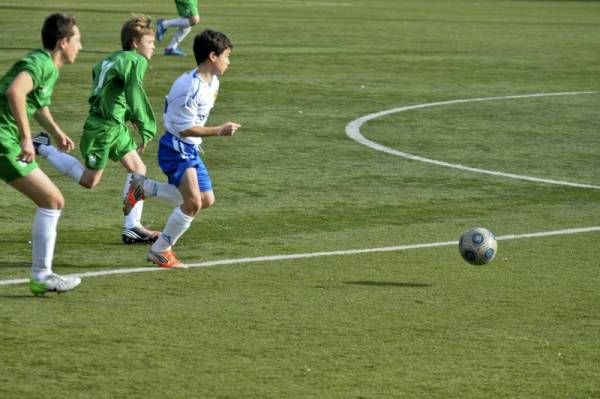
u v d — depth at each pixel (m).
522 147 45.38
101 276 24.80
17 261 26.08
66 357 19.08
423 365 19.00
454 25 119.31
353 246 28.23
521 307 22.72
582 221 31.91
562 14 153.12
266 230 29.95
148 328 20.83
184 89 25.41
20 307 22.09
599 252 27.97
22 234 28.95
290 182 37.06
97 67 28.62
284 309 22.30
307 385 17.94
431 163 41.28
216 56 25.58
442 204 34.12
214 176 37.69
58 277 22.84
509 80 68.88
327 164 40.59
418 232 30.08
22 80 21.84
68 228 29.83
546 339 20.59
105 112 28.36
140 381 17.97
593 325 21.53
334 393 17.58
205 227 30.16
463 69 74.19
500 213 32.91
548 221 31.83
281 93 59.38
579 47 94.75
